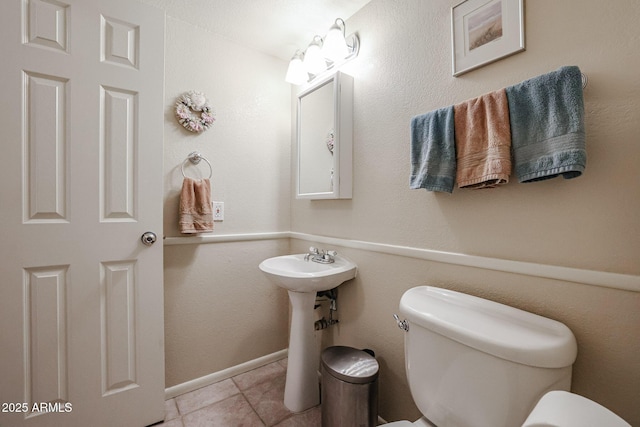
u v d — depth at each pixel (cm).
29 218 105
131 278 124
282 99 192
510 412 68
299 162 179
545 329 76
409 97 119
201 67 159
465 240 100
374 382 111
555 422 43
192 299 159
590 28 74
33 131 105
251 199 179
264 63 183
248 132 177
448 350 81
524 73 86
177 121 152
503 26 90
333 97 146
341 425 110
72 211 111
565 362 66
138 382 126
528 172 78
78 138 112
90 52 113
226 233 170
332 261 149
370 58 136
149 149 126
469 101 92
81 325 114
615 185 71
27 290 105
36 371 107
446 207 106
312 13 146
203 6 142
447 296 98
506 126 82
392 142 125
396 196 124
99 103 115
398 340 121
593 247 74
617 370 70
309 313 142
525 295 85
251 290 180
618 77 70
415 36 117
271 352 189
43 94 106
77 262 112
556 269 79
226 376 169
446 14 106
